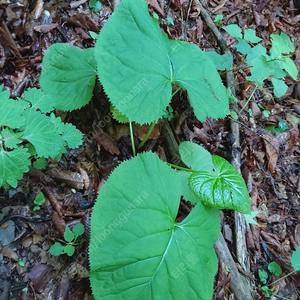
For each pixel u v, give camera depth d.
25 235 0.40
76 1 0.57
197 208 0.40
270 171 0.69
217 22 0.81
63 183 0.45
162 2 0.70
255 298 0.53
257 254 0.59
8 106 0.33
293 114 0.82
